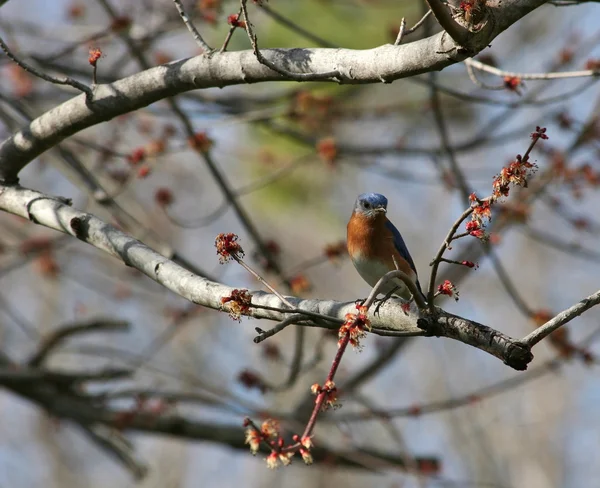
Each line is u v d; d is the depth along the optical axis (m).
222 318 22.38
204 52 7.77
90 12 15.30
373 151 13.07
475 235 5.96
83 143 11.86
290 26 10.53
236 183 20.47
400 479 14.66
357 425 21.00
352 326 5.61
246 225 12.33
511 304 24.06
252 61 7.52
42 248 14.04
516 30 16.91
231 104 13.37
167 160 20.95
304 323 7.07
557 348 11.59
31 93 13.24
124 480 23.50
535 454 22.89
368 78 7.02
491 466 22.06
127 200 20.19
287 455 5.43
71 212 8.07
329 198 19.72
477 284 24.47
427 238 23.05
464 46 6.39
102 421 12.83
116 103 8.15
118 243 7.76
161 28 13.22
